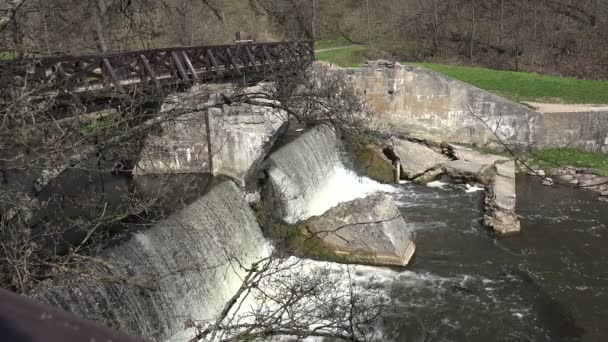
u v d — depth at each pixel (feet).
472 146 73.10
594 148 71.41
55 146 17.44
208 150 42.86
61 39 30.83
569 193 60.03
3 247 15.57
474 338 33.68
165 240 31.42
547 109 72.38
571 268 42.75
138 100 22.93
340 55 111.96
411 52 124.06
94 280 17.01
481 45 123.44
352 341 16.85
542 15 124.36
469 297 38.14
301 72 27.45
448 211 54.54
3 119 16.33
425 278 40.63
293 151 51.78
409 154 65.26
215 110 42.06
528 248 46.29
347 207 43.93
